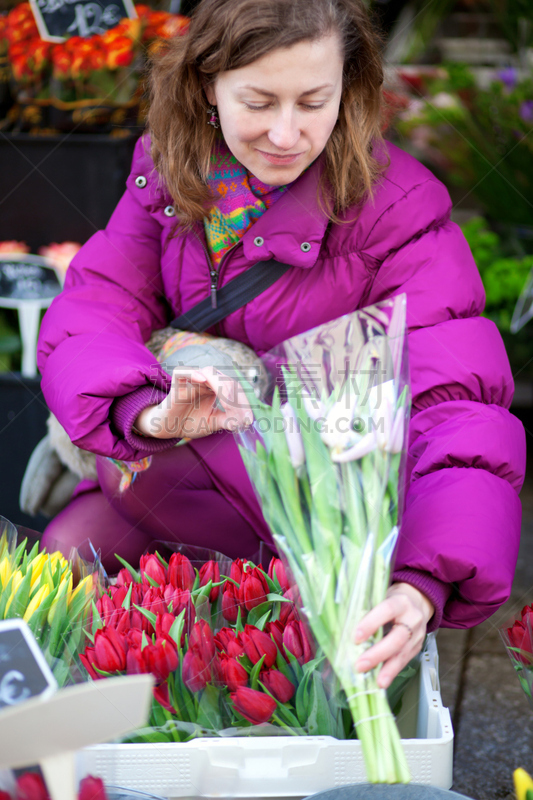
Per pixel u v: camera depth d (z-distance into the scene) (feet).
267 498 3.04
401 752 2.75
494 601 3.13
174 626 3.10
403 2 10.52
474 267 4.30
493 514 3.28
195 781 3.04
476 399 3.84
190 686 3.02
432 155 10.48
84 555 4.30
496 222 10.46
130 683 2.32
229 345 4.55
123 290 4.84
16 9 6.49
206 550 4.04
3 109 6.92
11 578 3.34
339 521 2.93
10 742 2.27
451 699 5.28
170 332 4.81
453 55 12.73
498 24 11.97
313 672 3.03
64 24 6.43
